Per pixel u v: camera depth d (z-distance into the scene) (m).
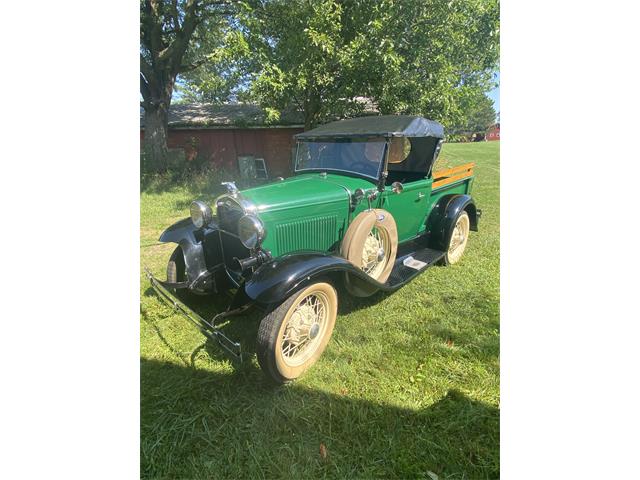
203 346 3.23
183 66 13.09
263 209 3.00
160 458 2.23
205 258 3.54
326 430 2.40
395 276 3.94
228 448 2.29
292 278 2.55
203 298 3.90
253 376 2.88
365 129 3.84
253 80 8.53
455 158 19.92
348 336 3.36
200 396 2.68
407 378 2.85
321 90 8.93
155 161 12.40
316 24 7.36
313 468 2.15
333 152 4.07
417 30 7.86
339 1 7.90
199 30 13.37
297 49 7.86
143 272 4.72
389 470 2.13
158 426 2.44
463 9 8.04
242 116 13.59
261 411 2.55
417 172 4.72
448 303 3.95
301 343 2.86
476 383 2.79
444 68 8.15
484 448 2.26
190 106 17.12
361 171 3.83
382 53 7.45
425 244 4.90
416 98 8.23
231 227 3.27
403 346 3.22
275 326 2.56
